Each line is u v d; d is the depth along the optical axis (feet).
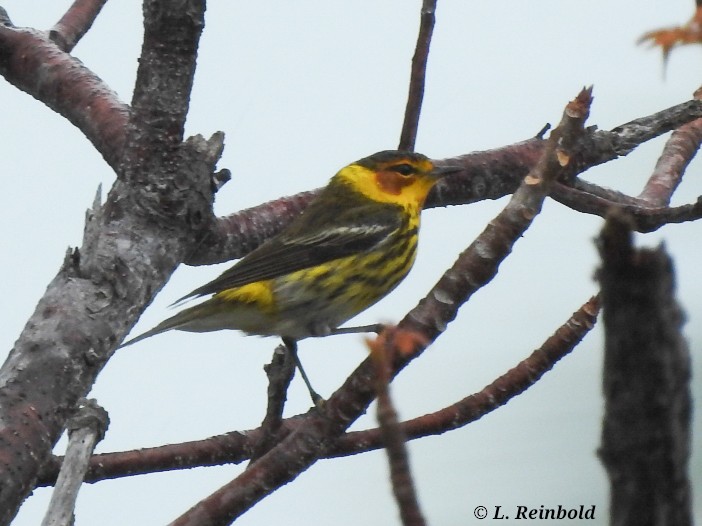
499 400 12.89
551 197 13.09
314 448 12.74
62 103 13.24
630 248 6.75
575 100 12.28
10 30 13.28
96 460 12.94
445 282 12.61
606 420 6.90
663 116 13.20
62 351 12.82
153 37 12.90
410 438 12.89
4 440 12.76
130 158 12.92
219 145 12.94
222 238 13.20
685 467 6.81
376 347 8.02
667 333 6.74
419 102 13.10
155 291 12.89
